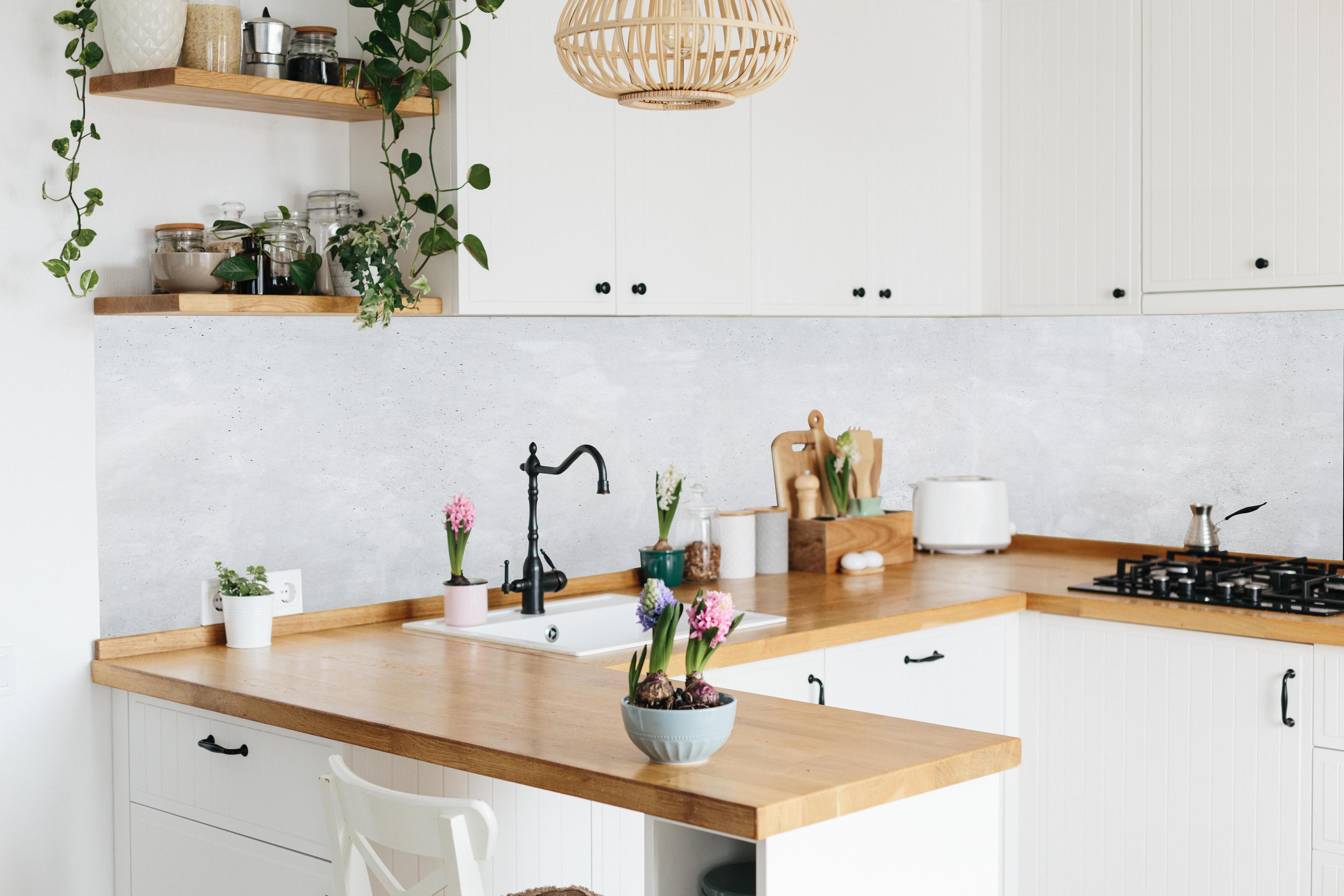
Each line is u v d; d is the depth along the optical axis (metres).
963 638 3.25
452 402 3.47
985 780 2.00
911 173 3.76
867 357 4.40
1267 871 3.00
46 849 2.61
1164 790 3.15
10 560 2.56
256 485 3.12
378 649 2.76
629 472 3.85
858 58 3.62
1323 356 3.94
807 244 3.52
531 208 2.97
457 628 2.94
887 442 4.46
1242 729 3.03
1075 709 3.30
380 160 3.00
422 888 1.72
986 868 2.00
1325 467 3.95
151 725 2.59
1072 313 3.79
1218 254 3.50
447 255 2.87
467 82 2.85
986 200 3.94
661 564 3.43
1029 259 3.86
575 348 3.71
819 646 2.86
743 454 4.12
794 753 1.90
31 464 2.59
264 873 2.37
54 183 2.61
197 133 2.82
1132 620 3.17
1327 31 3.29
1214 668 3.06
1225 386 4.14
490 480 3.55
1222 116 3.48
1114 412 4.38
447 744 1.98
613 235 3.12
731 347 4.07
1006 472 4.62
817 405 4.29
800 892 1.71
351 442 3.28
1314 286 3.34
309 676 2.47
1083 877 3.30
